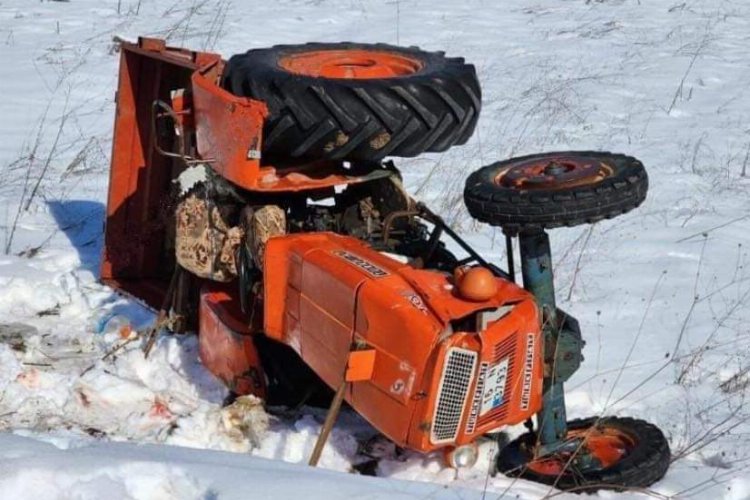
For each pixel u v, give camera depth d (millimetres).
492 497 4805
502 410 5234
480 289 5062
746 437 6094
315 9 21234
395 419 5184
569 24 20500
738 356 7141
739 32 19828
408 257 6016
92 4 21172
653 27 20156
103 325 7648
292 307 5879
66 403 6387
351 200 6660
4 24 19047
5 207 10172
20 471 4531
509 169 5613
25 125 13047
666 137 13227
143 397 6488
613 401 6523
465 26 20016
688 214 10312
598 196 5141
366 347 5273
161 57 7570
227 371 6535
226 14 20281
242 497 4438
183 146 6812
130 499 4469
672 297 8242
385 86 5840
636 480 5383
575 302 8188
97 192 10727
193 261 6734
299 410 6371
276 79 5969
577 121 13898
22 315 7824
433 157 12172
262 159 6426
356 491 4551
